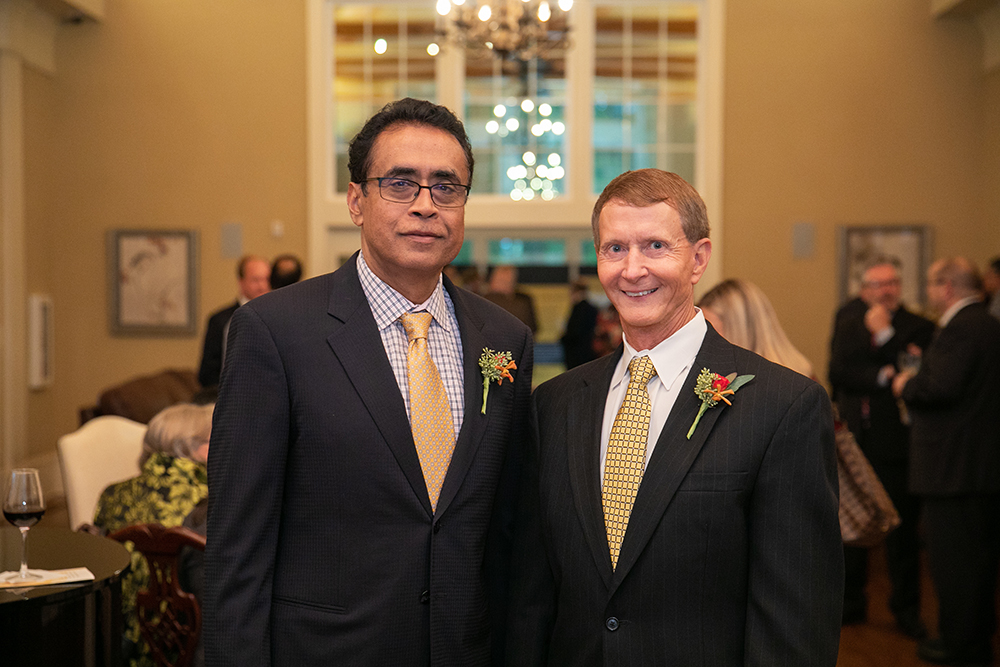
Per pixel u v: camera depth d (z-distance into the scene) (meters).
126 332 7.16
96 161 7.13
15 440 6.52
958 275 3.74
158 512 2.69
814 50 7.02
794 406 1.45
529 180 7.26
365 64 7.23
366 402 1.57
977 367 3.62
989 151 6.86
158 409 5.75
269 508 1.55
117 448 3.96
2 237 6.46
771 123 7.06
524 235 7.29
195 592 2.47
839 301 7.04
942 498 3.71
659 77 7.23
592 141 7.23
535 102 7.24
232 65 7.11
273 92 7.10
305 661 1.53
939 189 6.99
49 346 6.94
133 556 2.64
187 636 2.41
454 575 1.59
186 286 7.13
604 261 1.54
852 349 4.33
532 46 5.40
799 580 1.40
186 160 7.13
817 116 7.04
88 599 2.23
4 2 6.30
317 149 7.09
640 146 7.25
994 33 6.71
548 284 7.28
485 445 1.66
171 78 7.12
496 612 1.76
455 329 1.77
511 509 1.78
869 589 4.97
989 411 3.65
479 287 7.29
